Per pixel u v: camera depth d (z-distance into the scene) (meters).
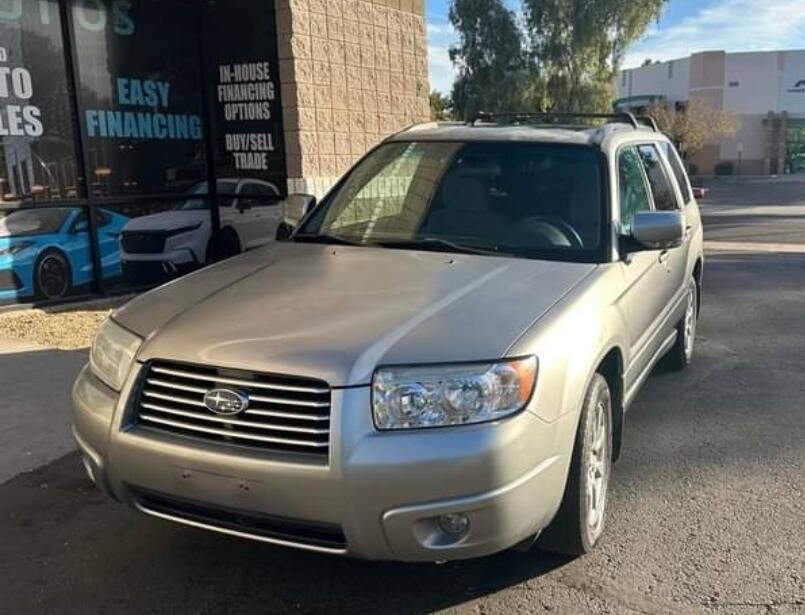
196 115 10.02
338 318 3.15
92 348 3.55
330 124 10.27
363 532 2.80
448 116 38.34
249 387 2.89
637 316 4.29
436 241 4.19
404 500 2.76
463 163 4.58
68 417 5.34
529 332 3.06
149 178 9.51
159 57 9.52
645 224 4.00
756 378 6.38
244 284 3.66
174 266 9.81
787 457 4.75
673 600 3.26
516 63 35.22
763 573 3.47
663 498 4.20
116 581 3.45
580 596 3.29
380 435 2.78
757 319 8.71
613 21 34.03
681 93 64.62
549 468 3.01
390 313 3.17
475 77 35.56
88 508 4.12
